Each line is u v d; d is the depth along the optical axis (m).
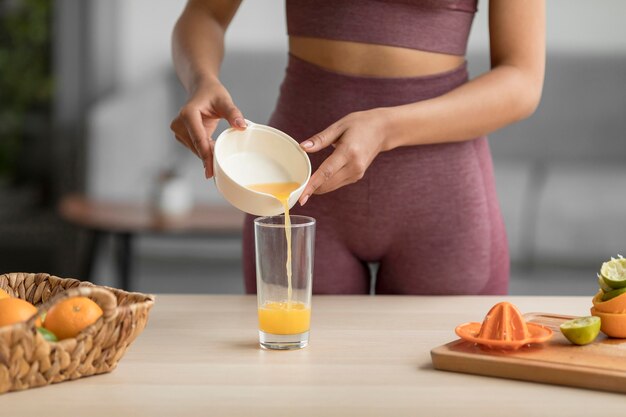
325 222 1.76
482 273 1.78
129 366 1.25
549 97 4.62
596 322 1.28
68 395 1.13
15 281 1.33
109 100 4.62
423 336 1.40
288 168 1.44
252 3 4.85
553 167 4.25
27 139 6.16
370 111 1.54
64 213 3.72
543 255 4.00
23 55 6.10
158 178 3.78
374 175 1.72
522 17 1.68
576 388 1.17
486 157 1.81
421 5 1.70
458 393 1.15
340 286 1.79
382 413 1.09
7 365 1.11
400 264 1.79
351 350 1.33
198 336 1.39
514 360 1.20
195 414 1.08
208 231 3.44
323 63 1.75
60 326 1.18
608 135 4.61
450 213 1.74
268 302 1.33
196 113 1.52
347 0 1.71
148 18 4.93
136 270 4.10
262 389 1.16
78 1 5.04
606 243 3.99
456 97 1.61
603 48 4.71
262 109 4.80
